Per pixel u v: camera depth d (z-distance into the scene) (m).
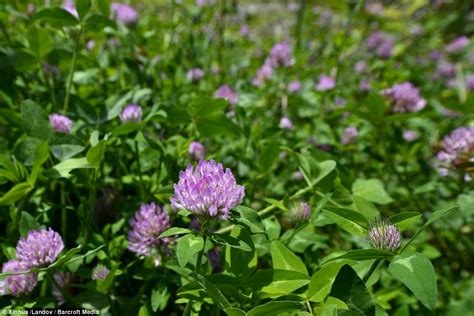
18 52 0.47
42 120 0.39
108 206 0.45
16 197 0.36
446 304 0.45
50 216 0.39
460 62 1.05
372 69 0.81
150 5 0.96
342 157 0.58
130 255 0.41
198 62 0.75
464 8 1.26
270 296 0.30
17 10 0.63
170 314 0.40
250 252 0.30
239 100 0.60
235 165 0.50
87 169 0.37
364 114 0.52
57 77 0.50
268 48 0.87
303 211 0.36
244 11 1.07
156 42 0.61
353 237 0.46
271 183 0.52
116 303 0.37
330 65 0.77
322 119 0.64
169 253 0.35
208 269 0.34
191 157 0.43
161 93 0.61
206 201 0.27
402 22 1.14
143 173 0.46
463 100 0.82
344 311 0.24
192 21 0.80
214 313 0.33
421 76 0.95
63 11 0.44
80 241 0.38
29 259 0.31
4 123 0.42
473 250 0.54
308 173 0.39
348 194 0.39
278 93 0.69
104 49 0.65
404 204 0.58
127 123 0.38
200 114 0.43
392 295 0.39
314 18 0.93
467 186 0.54
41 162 0.35
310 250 0.38
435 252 0.43
